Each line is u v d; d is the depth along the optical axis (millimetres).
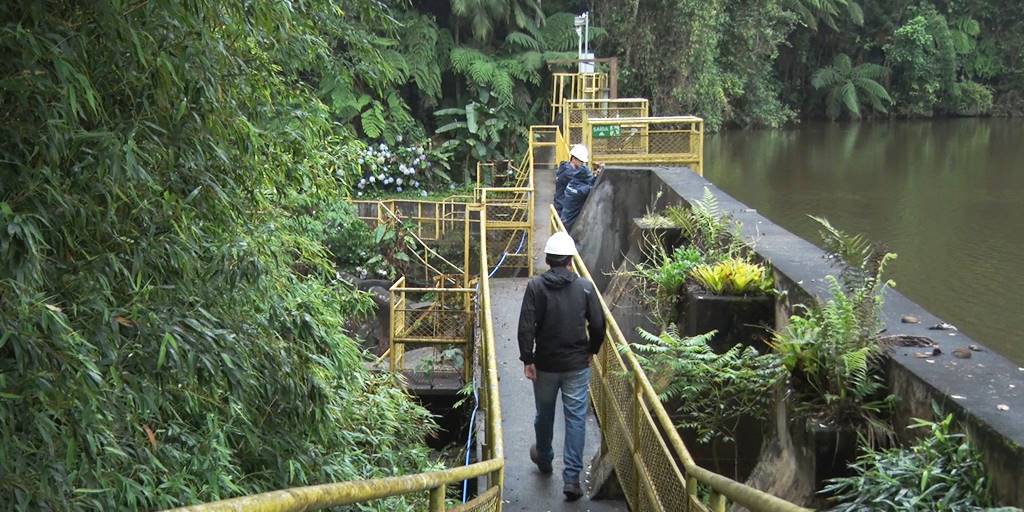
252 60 5039
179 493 4035
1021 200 27109
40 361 3133
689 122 14914
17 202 3352
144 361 3740
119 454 3533
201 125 4141
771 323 6672
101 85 3928
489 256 17094
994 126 50000
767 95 48031
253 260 4367
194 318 3965
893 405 4797
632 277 8977
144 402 3631
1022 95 55500
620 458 6559
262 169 5016
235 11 4406
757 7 41000
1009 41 55031
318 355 5219
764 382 5844
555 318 6527
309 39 5266
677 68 34219
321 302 6047
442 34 31172
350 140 6637
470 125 29547
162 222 4098
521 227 15297
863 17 52312
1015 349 16047
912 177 31750
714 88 36156
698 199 9516
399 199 24891
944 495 3818
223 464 4344
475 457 8859
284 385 4664
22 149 3418
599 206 11953
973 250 21484
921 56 52219
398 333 12875
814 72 53375
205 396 4367
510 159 30406
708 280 6801
